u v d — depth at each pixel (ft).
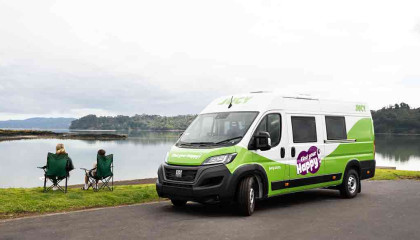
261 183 29.53
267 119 30.55
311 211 29.76
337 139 36.52
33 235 21.67
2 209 28.12
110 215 27.68
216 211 29.73
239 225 24.52
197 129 31.35
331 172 35.50
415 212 29.27
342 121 37.52
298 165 32.32
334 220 26.27
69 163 36.32
